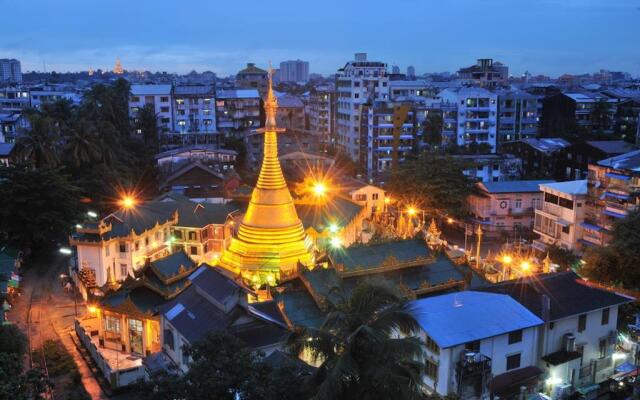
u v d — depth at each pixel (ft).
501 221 335.47
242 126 572.51
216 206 293.64
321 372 95.50
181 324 162.91
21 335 169.17
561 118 532.32
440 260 206.18
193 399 94.99
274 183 212.84
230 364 97.86
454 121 490.90
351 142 525.34
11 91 629.92
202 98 544.62
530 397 154.30
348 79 528.22
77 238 245.65
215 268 180.04
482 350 154.61
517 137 514.27
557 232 295.89
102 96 451.12
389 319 96.32
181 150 430.20
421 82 567.59
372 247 199.00
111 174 345.92
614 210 264.93
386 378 89.25
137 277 202.49
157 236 268.41
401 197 347.36
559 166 411.95
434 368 153.58
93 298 207.62
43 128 326.85
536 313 166.40
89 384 171.73
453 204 343.05
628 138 468.34
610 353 177.68
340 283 178.50
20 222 278.05
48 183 281.54
